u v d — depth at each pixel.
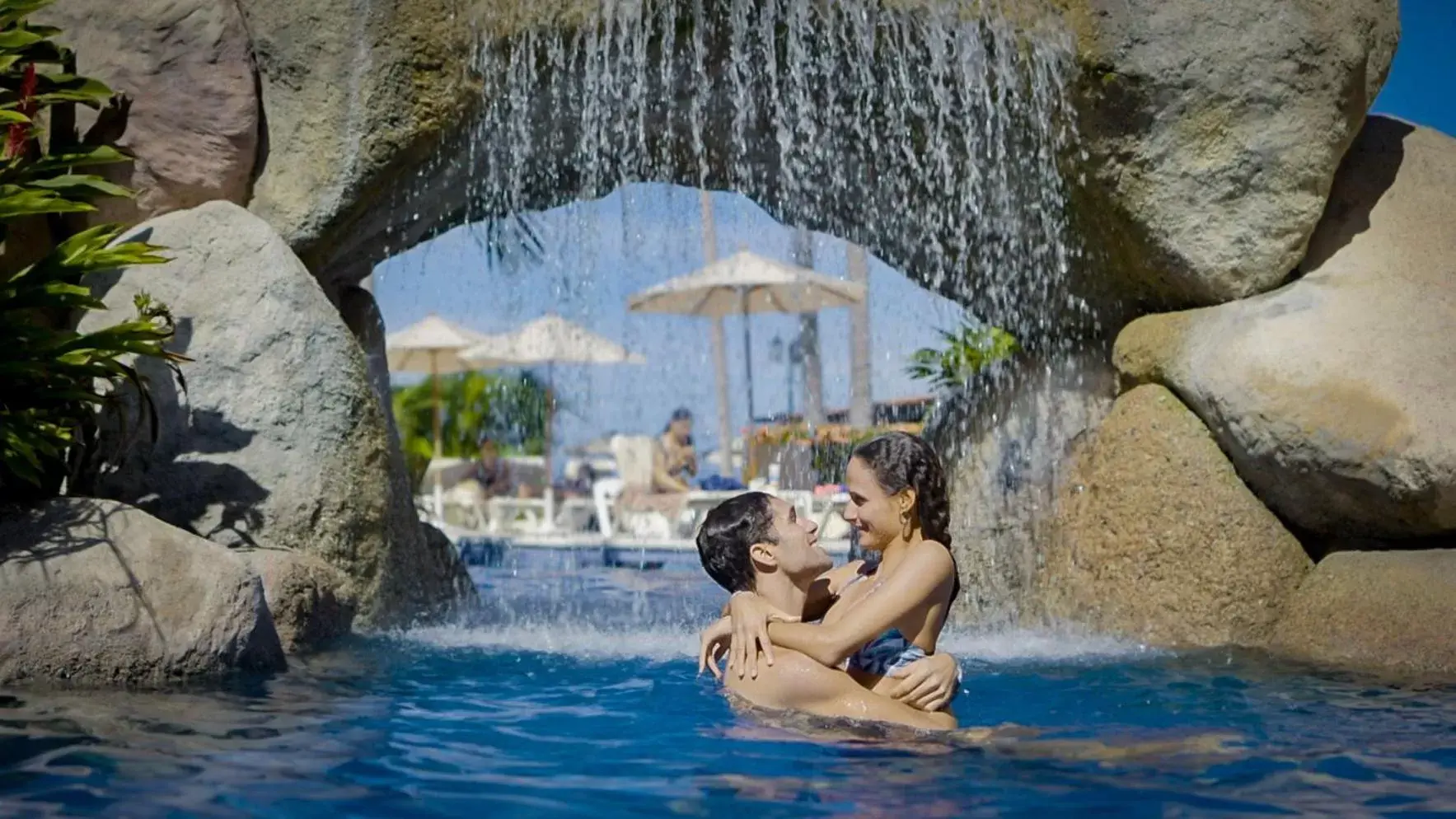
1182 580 7.50
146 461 6.98
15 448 5.82
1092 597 7.79
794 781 3.62
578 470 21.12
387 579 7.50
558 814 3.27
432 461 21.11
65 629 5.20
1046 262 8.86
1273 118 7.71
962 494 9.04
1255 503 7.59
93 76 7.80
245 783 3.59
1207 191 7.89
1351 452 7.03
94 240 6.41
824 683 4.40
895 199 9.13
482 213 9.23
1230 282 7.99
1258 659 6.64
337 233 8.22
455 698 5.11
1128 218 8.13
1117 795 3.49
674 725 4.47
